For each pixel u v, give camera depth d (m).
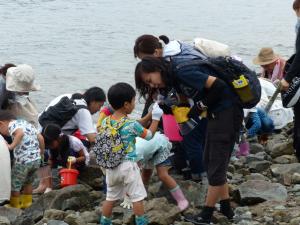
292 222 7.03
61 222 7.28
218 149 6.93
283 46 25.75
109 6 40.53
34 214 8.02
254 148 10.30
